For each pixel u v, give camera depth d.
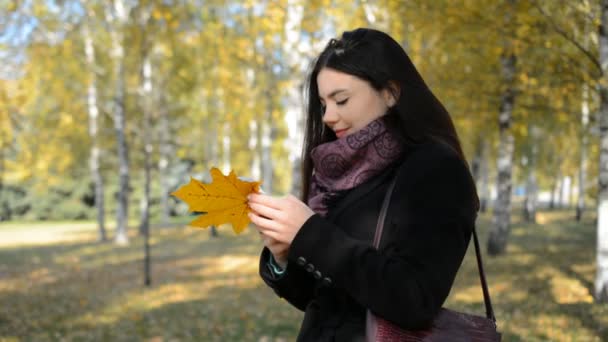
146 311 7.02
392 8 7.99
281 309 6.82
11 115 11.42
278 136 30.41
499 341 1.05
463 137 20.30
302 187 1.45
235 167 29.55
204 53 16.14
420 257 0.97
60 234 22.97
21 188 34.25
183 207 35.47
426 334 1.01
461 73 8.72
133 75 13.04
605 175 6.46
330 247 0.98
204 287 8.70
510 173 10.77
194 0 12.03
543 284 7.67
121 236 17.11
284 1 10.16
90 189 35.22
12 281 9.94
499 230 10.86
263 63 15.61
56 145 18.14
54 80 15.45
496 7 6.77
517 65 8.44
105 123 19.47
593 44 6.84
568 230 16.84
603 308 6.09
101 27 14.96
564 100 8.15
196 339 5.52
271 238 1.08
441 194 1.00
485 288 1.24
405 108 1.12
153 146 22.58
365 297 0.96
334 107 1.14
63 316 6.86
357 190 1.12
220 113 20.66
